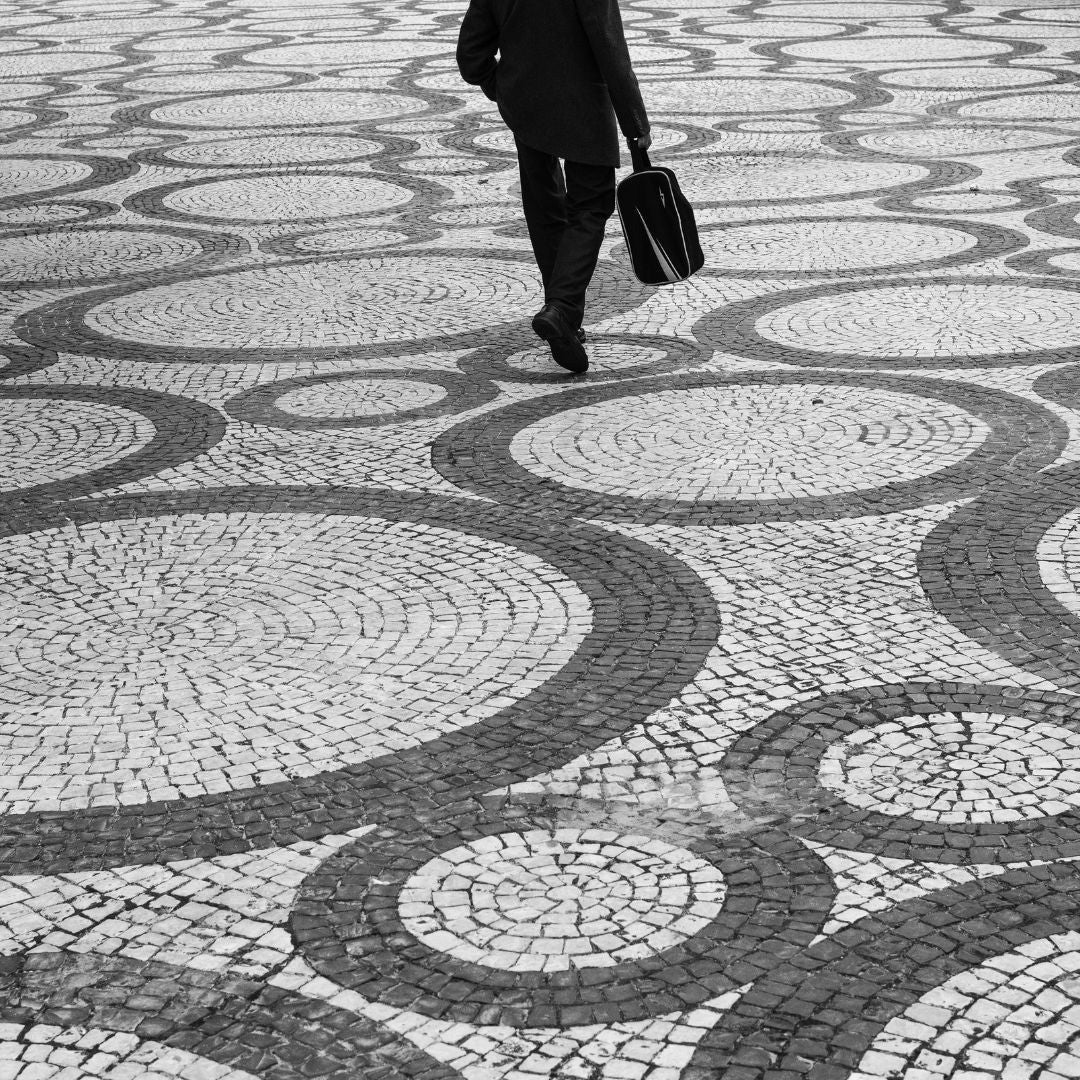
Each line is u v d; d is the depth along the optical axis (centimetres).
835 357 637
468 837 313
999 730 345
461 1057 251
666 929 282
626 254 832
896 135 1170
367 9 2225
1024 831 308
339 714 362
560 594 424
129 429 577
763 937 278
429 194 1018
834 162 1076
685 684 371
